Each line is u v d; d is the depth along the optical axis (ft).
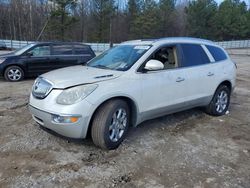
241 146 13.67
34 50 30.55
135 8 174.19
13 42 107.14
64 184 9.80
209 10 171.83
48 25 134.31
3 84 28.17
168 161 11.73
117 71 13.02
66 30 141.59
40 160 11.44
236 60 75.36
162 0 176.24
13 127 15.05
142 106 13.41
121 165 11.24
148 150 12.70
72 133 11.52
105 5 154.51
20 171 10.53
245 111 20.35
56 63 31.63
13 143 12.96
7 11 151.43
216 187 9.90
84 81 11.78
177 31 183.83
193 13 172.76
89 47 34.37
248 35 195.11
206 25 175.01
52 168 10.83
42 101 11.96
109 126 12.10
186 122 17.02
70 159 11.60
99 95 11.68
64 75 12.69
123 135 12.98
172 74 14.67
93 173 10.58
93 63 15.56
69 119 11.25
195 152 12.72
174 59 15.33
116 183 9.97
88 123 11.68
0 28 151.33
